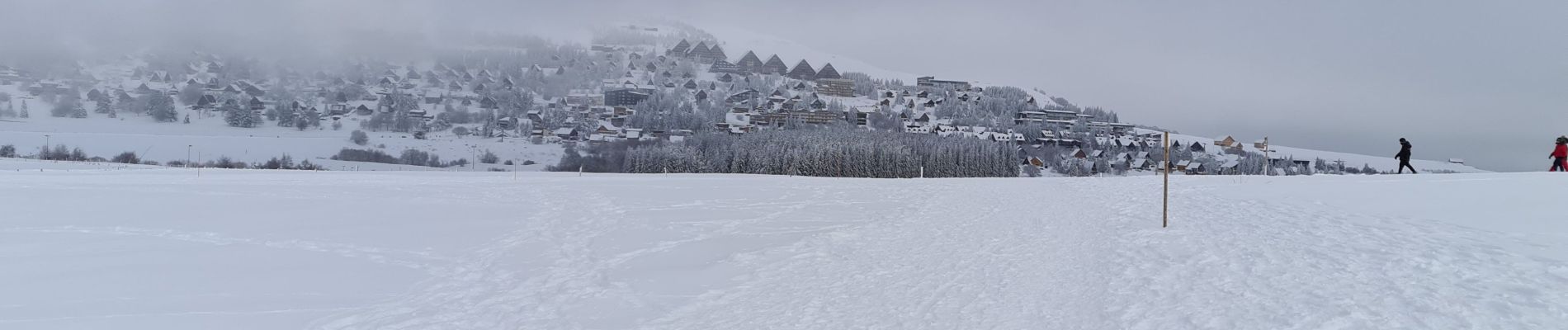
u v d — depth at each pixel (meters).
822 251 12.17
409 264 11.64
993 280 9.16
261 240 13.73
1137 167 121.62
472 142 130.25
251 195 22.16
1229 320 6.61
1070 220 13.73
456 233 14.65
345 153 116.88
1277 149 130.38
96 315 8.47
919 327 7.38
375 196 22.02
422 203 19.97
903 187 23.39
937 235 13.11
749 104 183.50
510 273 10.98
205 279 10.33
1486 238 9.07
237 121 145.62
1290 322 6.36
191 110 157.00
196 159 104.94
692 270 10.93
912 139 98.56
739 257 11.83
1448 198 12.74
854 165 83.62
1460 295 6.66
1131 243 10.73
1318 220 11.38
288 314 8.70
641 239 13.79
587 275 10.78
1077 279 8.81
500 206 19.23
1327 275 7.80
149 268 10.98
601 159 118.94
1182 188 17.98
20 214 17.11
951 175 89.44
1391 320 6.18
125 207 18.64
